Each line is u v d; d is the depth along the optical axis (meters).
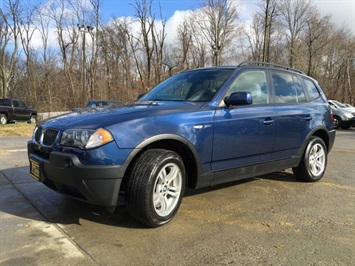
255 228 3.74
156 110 3.82
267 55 40.50
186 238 3.45
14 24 38.09
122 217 3.95
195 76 4.86
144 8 31.28
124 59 37.62
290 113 5.12
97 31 40.00
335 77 46.81
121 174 3.38
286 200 4.73
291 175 6.14
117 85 35.94
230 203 4.55
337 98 45.56
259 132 4.61
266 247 3.29
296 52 44.16
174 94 4.68
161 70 28.45
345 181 5.85
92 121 3.54
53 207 4.24
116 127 3.41
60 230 3.58
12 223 3.73
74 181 3.35
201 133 3.95
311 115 5.54
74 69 40.38
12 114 21.03
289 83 5.46
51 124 3.79
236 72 4.61
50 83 39.16
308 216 4.13
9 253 3.06
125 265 2.90
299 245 3.34
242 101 4.12
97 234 3.50
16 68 40.84
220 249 3.23
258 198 4.80
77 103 37.47
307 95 5.77
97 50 40.06
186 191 5.04
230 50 45.09
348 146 10.94
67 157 3.36
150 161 3.52
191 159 3.97
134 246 3.25
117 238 3.41
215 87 4.42
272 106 4.91
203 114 4.02
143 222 3.61
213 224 3.82
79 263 2.92
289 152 5.19
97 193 3.34
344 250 3.24
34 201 4.45
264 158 4.77
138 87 28.89
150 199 3.50
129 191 3.49
